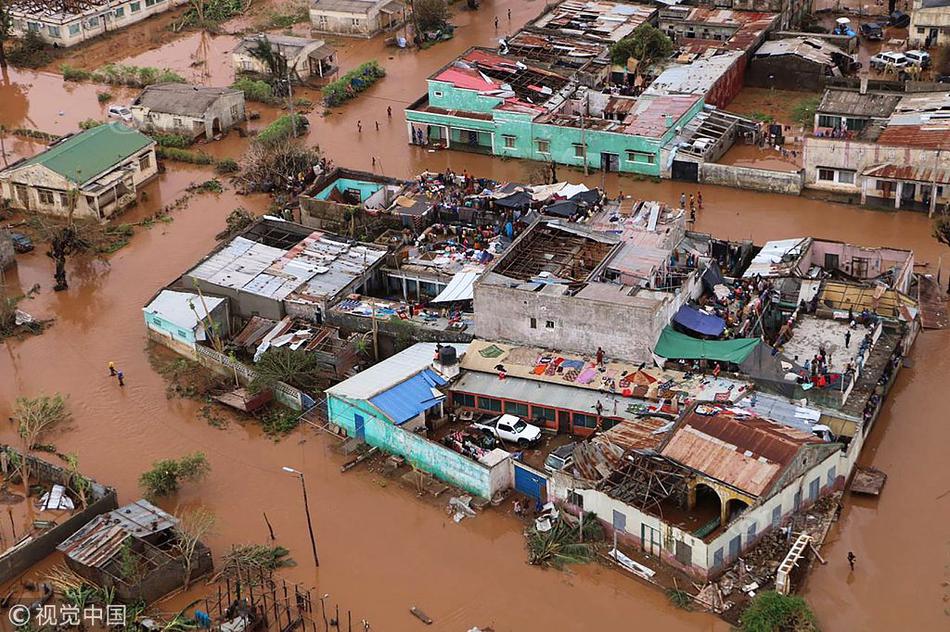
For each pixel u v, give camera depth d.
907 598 65.38
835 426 75.38
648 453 71.75
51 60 159.38
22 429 81.50
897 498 72.94
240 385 87.88
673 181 116.50
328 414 82.56
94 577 68.69
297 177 118.38
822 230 105.50
